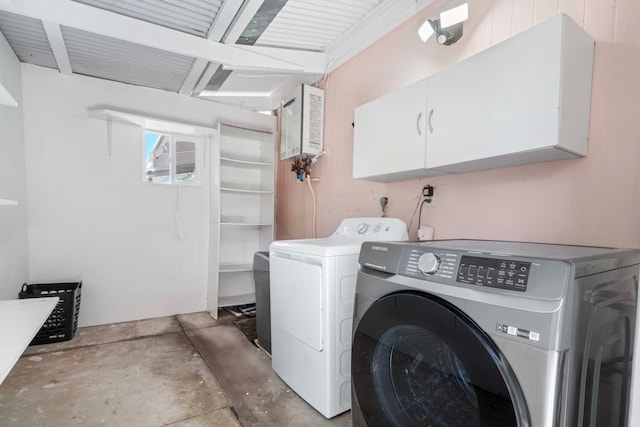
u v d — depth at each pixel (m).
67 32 2.43
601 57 1.32
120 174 3.36
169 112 3.59
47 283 3.00
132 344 2.78
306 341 1.83
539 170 1.53
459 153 1.52
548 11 1.49
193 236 3.75
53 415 1.79
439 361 0.99
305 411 1.82
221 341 2.86
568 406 0.74
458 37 1.86
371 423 1.20
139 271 3.46
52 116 3.03
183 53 2.54
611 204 1.29
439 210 2.01
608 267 0.88
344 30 2.64
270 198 4.01
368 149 2.08
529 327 0.75
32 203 2.95
